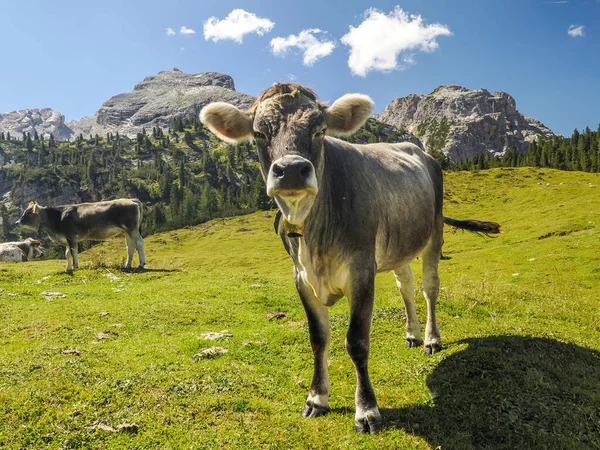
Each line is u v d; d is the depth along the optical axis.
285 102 2.02
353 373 2.96
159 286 6.51
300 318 4.62
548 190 23.73
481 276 8.20
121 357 3.32
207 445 2.08
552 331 3.40
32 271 7.96
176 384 2.75
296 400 2.64
